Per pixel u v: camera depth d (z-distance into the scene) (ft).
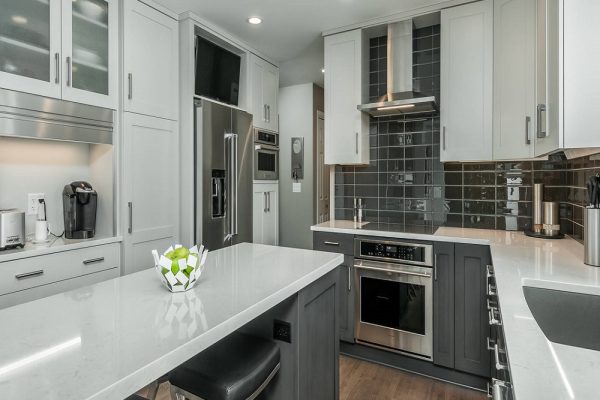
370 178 10.36
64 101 6.77
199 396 3.64
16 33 6.07
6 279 5.81
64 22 6.72
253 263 5.14
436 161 9.46
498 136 7.86
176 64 9.04
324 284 5.27
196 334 2.81
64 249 6.64
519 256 5.93
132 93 7.92
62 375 2.21
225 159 9.84
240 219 10.45
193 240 9.08
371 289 8.46
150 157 8.39
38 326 2.95
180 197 9.20
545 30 4.85
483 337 7.25
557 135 3.98
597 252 5.19
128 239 7.86
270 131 12.33
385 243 8.25
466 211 9.13
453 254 7.55
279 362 4.47
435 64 9.38
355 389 7.34
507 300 3.83
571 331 4.34
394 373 8.02
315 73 14.19
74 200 7.39
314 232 9.22
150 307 3.39
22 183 7.26
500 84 7.80
